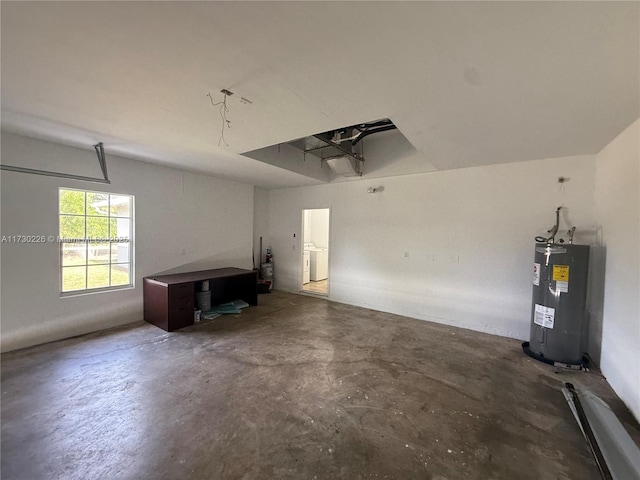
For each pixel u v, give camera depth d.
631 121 2.50
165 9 1.31
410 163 4.79
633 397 2.32
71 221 3.75
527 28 1.39
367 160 5.25
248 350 3.44
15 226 3.25
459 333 4.16
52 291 3.54
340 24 1.40
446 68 1.76
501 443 1.97
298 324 4.44
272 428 2.08
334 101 2.22
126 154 3.89
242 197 6.05
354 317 4.84
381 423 2.16
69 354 3.21
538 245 3.40
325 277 8.26
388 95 2.12
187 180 4.99
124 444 1.89
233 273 5.03
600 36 1.43
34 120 2.71
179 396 2.46
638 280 2.33
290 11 1.31
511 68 1.74
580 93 2.03
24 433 1.97
